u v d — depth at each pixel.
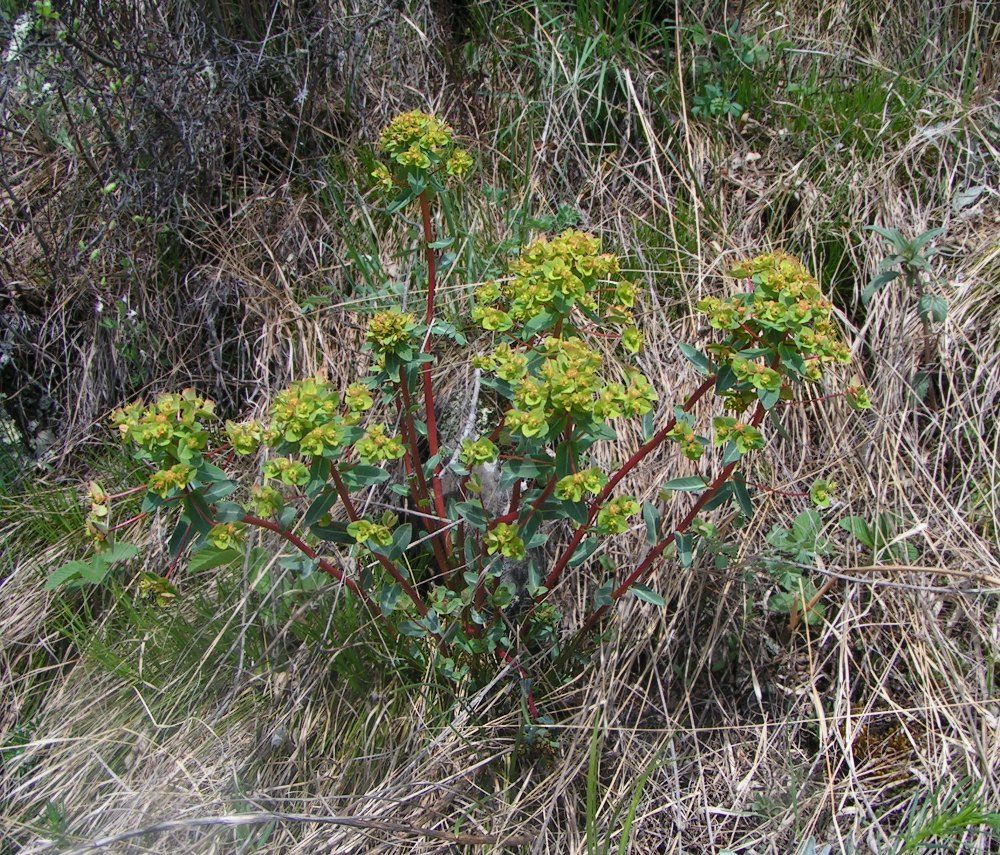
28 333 3.23
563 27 3.63
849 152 3.31
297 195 3.43
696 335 2.96
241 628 2.31
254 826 2.17
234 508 1.83
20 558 2.88
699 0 3.70
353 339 3.07
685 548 2.02
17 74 3.26
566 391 1.70
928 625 2.43
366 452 1.87
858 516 2.62
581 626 2.43
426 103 3.60
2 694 2.61
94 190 3.31
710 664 2.45
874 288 2.69
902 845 2.07
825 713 2.38
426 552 2.50
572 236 1.89
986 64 3.58
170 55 3.20
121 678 2.52
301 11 3.42
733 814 2.24
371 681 2.39
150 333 3.18
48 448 3.18
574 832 2.17
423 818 2.17
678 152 3.44
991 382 2.76
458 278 3.08
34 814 2.30
